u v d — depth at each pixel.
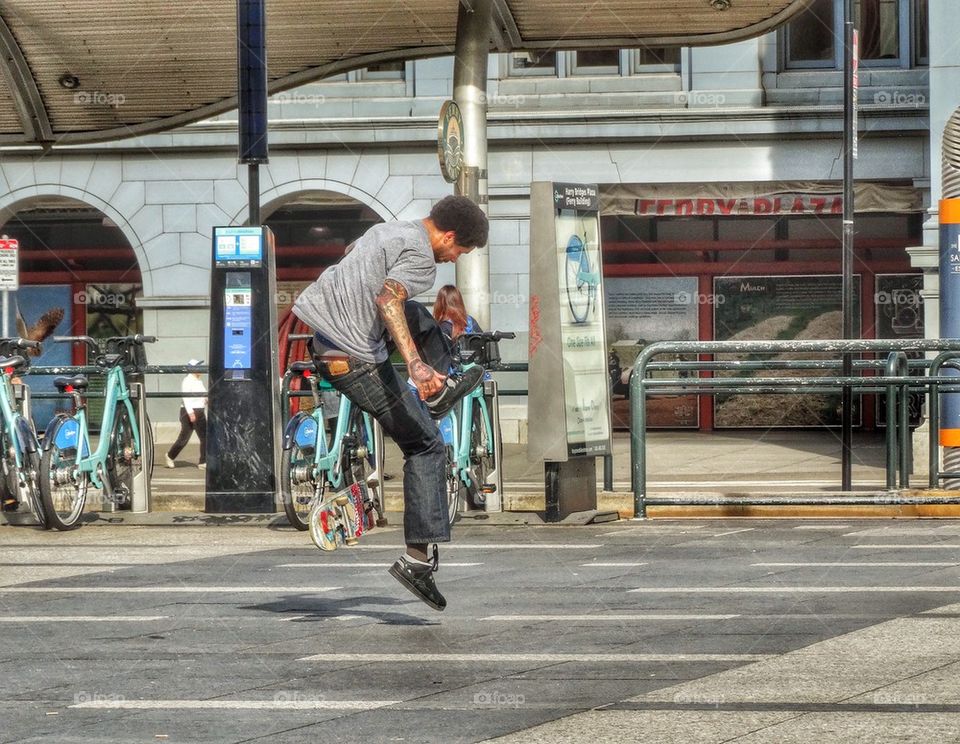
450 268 29.11
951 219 16.14
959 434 16.05
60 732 6.05
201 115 21.17
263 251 15.42
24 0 18.23
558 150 29.12
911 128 28.52
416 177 29.44
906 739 5.79
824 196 28.80
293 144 29.52
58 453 14.22
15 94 20.48
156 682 7.02
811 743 5.73
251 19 15.57
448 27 19.02
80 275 31.52
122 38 19.31
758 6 18.58
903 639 7.93
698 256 30.03
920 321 29.61
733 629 8.30
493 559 11.70
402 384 8.25
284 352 30.89
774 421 29.58
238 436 15.46
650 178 28.95
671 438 28.33
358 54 19.88
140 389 15.67
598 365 15.05
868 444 26.42
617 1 18.28
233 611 9.12
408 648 7.82
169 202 30.00
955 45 25.77
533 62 29.38
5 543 13.27
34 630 8.47
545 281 14.49
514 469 21.02
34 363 31.59
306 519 13.96
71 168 30.20
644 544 12.65
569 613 8.92
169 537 13.73
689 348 14.95
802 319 29.89
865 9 28.78
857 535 13.21
